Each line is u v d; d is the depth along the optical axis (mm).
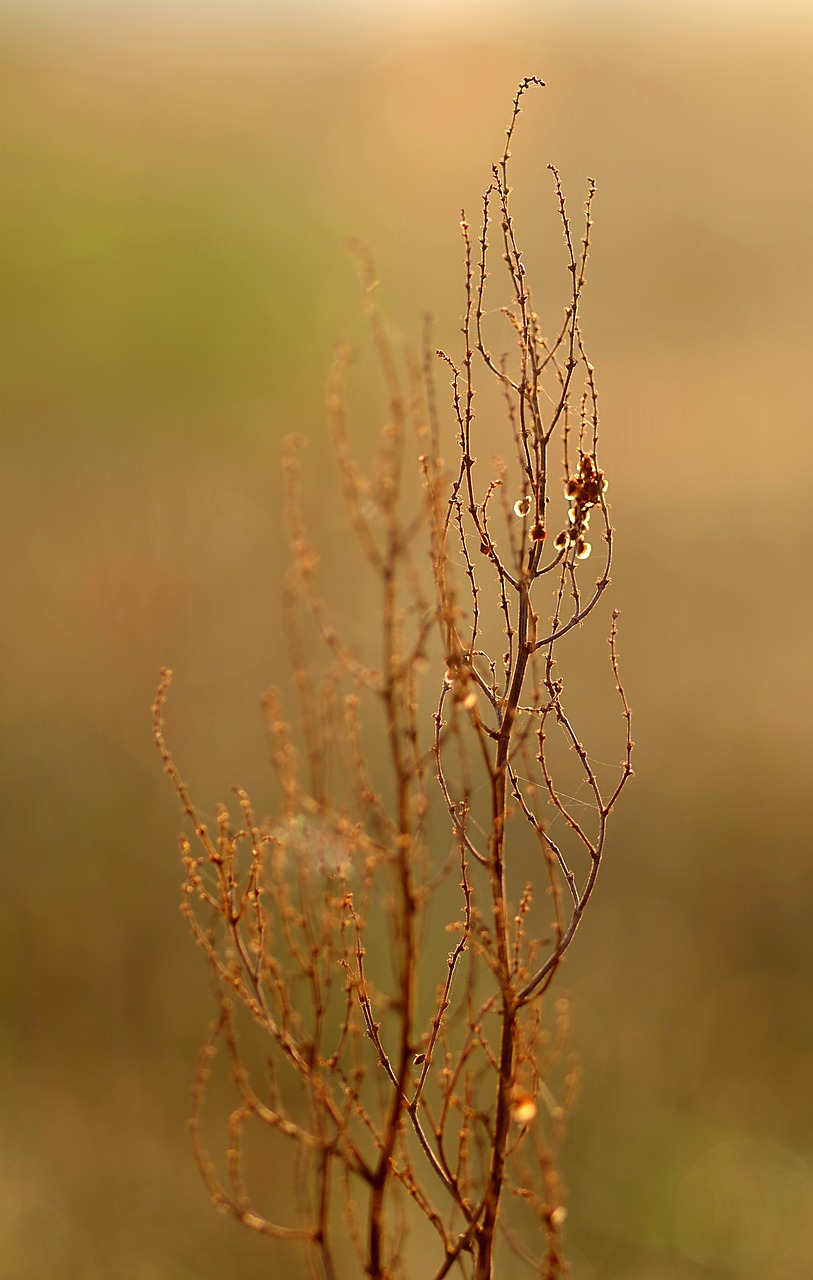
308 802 2600
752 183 12445
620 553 7930
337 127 16172
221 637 6691
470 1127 2557
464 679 2127
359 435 8148
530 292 2199
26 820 5762
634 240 11492
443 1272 2244
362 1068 2451
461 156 14664
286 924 2523
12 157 16734
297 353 11227
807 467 8359
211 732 6203
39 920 5340
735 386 9117
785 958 5422
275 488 8117
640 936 5520
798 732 6441
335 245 13336
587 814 6000
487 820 5246
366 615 6934
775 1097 4809
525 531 2168
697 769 6312
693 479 8383
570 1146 4598
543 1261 2445
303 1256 3924
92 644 6680
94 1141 4539
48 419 10078
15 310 12281
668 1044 5062
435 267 12469
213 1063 4859
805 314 10078
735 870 5844
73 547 7434
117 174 15578
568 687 6953
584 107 14633
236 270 12445
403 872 2338
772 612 7379
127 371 10914
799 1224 4297
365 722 5684
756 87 14391
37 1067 4816
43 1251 4121
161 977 5168
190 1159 4512
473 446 5102
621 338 9594
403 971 2312
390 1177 2625
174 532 7602
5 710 6359
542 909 5395
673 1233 4293
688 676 6902
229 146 16672
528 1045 2311
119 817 5832
